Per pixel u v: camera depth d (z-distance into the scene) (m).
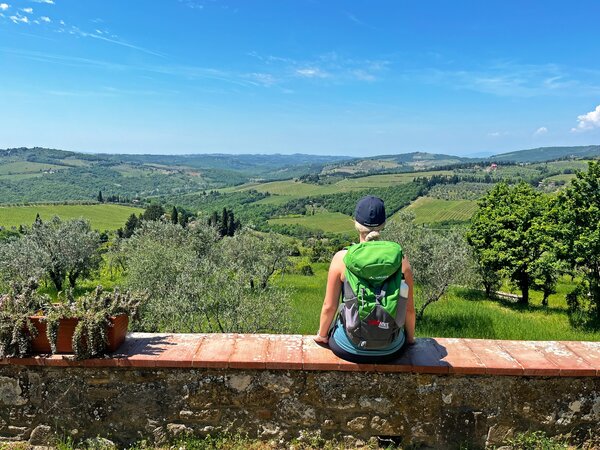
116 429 3.51
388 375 3.43
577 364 3.44
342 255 3.16
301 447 3.46
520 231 28.06
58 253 29.06
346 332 3.13
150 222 34.84
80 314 3.32
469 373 3.38
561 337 15.79
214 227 33.66
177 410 3.48
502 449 3.50
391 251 2.91
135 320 3.73
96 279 35.44
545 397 3.47
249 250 30.38
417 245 17.73
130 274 20.55
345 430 3.47
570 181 21.78
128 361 3.37
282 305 13.34
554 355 3.58
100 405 3.49
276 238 32.12
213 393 3.46
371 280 2.94
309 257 63.69
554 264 22.00
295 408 3.45
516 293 34.81
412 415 3.46
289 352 3.48
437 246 17.91
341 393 3.44
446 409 3.46
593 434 3.51
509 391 3.46
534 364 3.41
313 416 3.46
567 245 21.42
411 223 19.52
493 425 3.49
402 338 3.35
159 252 20.41
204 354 3.44
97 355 3.41
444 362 3.39
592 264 21.44
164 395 3.47
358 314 2.98
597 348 3.73
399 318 2.99
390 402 3.45
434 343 3.72
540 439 3.47
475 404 3.47
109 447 3.49
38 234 29.53
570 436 3.51
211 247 31.28
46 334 3.36
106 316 3.40
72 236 29.88
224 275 13.16
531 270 27.98
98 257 32.09
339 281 3.18
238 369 3.42
